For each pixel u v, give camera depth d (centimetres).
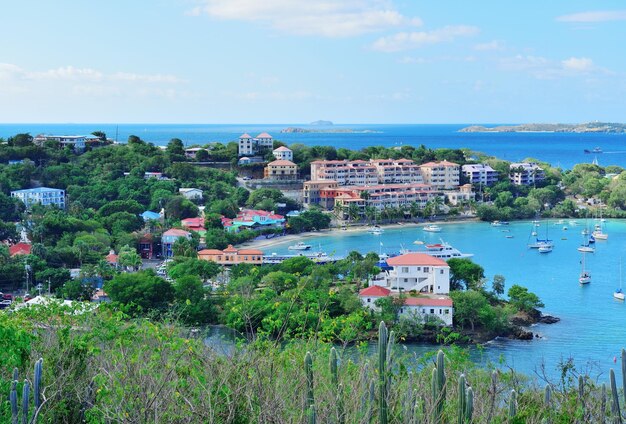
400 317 11006
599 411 4100
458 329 11119
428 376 4262
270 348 3991
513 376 4731
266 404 3388
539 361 9688
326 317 4991
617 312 12512
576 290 14350
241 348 4297
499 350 10325
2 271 13612
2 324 3728
